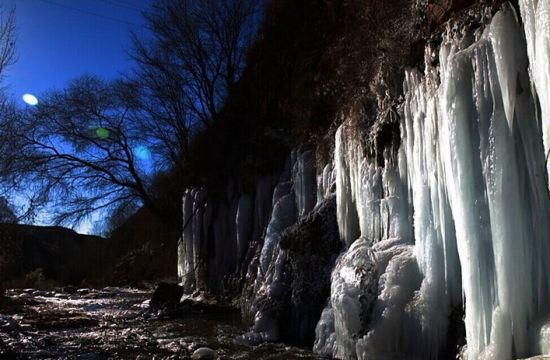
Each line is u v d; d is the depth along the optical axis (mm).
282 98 14039
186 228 17031
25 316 12062
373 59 8938
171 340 9023
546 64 4051
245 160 14711
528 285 4559
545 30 4059
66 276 30734
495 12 5367
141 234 28281
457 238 5184
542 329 4328
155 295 13531
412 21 7625
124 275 26188
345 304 6617
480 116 4953
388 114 7711
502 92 4707
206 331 9992
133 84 20984
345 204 8680
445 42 5840
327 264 8703
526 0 4363
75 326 11000
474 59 5117
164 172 22047
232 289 13875
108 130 22016
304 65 13062
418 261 6195
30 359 7465
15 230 21031
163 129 20719
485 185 4930
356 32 10070
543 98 4113
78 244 32875
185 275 16672
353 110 8727
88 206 22578
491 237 4844
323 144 10555
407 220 7047
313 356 7223
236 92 16938
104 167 22266
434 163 5902
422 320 5773
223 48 19703
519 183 4688
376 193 7727
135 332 10055
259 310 9188
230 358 7289
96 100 21938
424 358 5727
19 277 30000
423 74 6953
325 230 9055
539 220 4562
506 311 4551
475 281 4887
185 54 19719
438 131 5820
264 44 15766
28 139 21797
